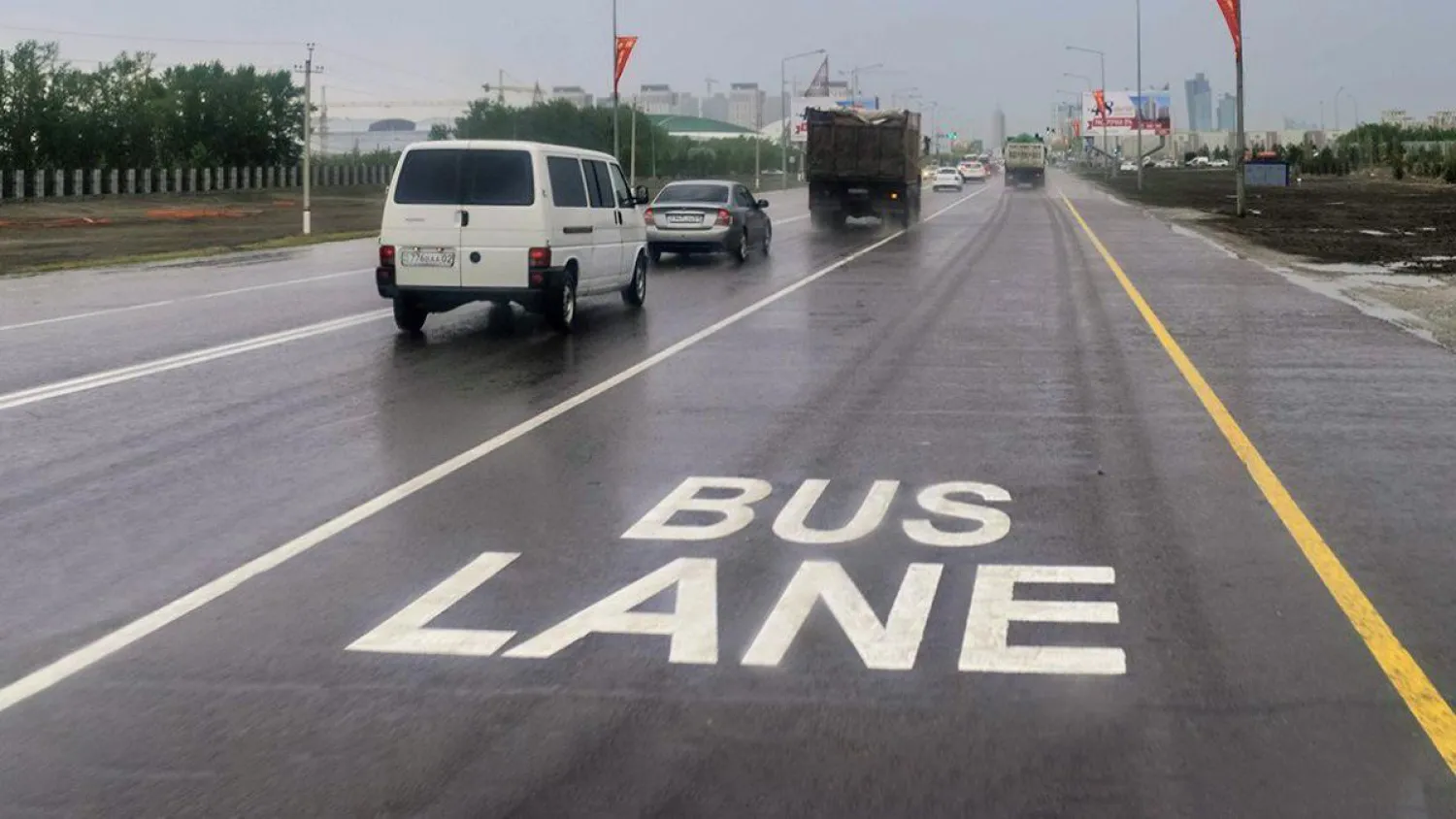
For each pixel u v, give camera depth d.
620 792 4.41
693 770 4.55
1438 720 4.92
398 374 13.02
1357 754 4.64
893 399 11.52
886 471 8.89
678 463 9.14
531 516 7.80
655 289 21.70
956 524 7.60
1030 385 12.21
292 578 6.69
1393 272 24.48
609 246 17.67
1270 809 4.26
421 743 4.79
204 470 9.00
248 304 19.52
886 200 41.97
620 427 10.38
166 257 29.70
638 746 4.75
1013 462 9.12
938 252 30.16
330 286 22.45
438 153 15.85
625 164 96.31
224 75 92.06
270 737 4.86
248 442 9.85
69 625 6.05
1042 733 4.83
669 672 5.44
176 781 4.52
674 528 7.54
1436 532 7.40
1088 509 7.89
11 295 20.78
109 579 6.70
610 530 7.50
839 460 9.20
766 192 85.88
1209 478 8.63
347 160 105.25
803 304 19.25
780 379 12.58
